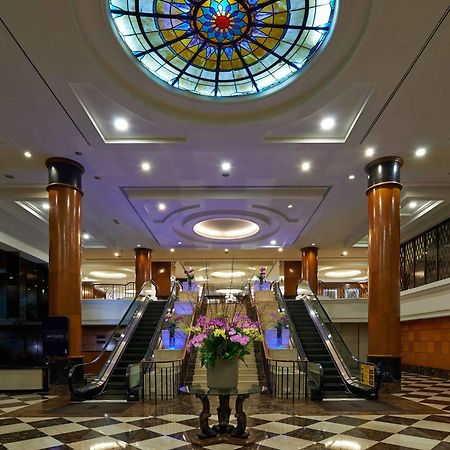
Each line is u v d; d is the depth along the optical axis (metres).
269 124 7.61
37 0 4.77
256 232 17.03
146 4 5.36
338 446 5.25
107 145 8.62
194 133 7.98
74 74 6.16
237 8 5.49
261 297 18.41
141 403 8.23
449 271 13.87
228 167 10.23
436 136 8.35
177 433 5.90
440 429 6.09
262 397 8.84
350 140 8.48
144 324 14.11
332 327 12.14
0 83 6.38
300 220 14.97
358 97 7.11
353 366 10.02
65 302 9.15
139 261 19.89
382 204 9.50
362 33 5.43
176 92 6.91
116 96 6.73
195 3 5.42
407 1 4.81
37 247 14.45
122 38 5.79
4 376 10.21
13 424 6.59
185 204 12.88
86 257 22.34
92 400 8.61
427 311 13.69
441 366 13.52
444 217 13.73
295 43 5.98
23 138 8.33
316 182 11.35
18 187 11.20
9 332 13.67
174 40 5.97
